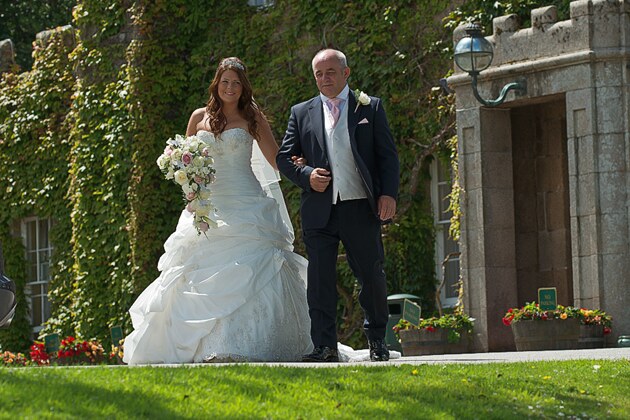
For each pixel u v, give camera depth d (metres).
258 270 12.12
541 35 17.77
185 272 12.11
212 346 11.84
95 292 24.14
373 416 7.43
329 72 11.30
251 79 22.88
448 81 18.72
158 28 23.53
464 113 18.59
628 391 8.80
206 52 23.38
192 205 12.11
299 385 8.17
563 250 18.80
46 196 25.89
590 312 16.66
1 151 26.66
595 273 17.02
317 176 11.05
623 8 17.19
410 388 8.38
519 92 17.92
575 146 17.30
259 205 12.41
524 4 19.39
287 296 12.22
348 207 11.09
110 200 24.00
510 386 8.70
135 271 23.28
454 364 9.87
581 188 17.25
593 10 17.23
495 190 18.50
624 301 16.88
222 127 12.44
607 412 8.03
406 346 18.00
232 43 23.14
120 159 23.86
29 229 26.77
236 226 12.25
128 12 24.06
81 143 24.44
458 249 20.64
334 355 11.08
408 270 20.70
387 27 21.22
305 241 11.26
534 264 19.03
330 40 21.94
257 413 7.26
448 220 20.73
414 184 20.70
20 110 26.45
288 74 22.48
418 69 20.77
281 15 22.67
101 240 24.09
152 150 23.39
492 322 18.33
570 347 16.42
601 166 17.11
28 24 36.41
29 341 26.56
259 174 12.86
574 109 17.30
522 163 19.06
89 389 7.42
